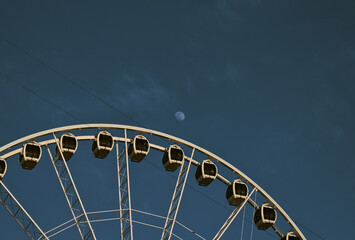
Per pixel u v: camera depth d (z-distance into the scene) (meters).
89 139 52.44
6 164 48.50
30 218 46.47
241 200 54.81
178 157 53.91
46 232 46.56
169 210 50.94
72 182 48.72
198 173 54.94
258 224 55.03
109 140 52.06
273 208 55.22
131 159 53.81
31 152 49.34
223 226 52.16
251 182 54.81
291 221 54.97
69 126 50.91
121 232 49.19
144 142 53.50
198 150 54.59
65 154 50.84
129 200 49.88
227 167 55.00
